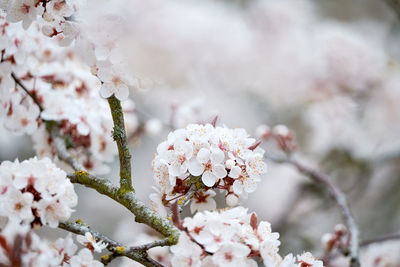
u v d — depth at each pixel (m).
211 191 2.58
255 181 2.45
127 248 2.39
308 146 6.95
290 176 6.45
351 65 6.41
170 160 2.42
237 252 2.11
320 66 6.52
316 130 6.58
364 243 4.42
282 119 7.18
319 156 6.50
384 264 4.52
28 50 3.04
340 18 7.84
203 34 6.06
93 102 3.46
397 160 6.71
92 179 2.66
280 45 6.68
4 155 5.70
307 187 6.37
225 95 6.77
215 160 2.38
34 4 2.57
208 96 6.54
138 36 5.09
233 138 2.46
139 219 2.49
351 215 4.29
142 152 6.80
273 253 2.20
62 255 2.37
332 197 4.61
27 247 2.08
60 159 3.26
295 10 6.85
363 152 6.29
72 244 2.42
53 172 2.45
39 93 3.41
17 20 2.58
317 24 7.13
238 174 2.40
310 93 6.59
